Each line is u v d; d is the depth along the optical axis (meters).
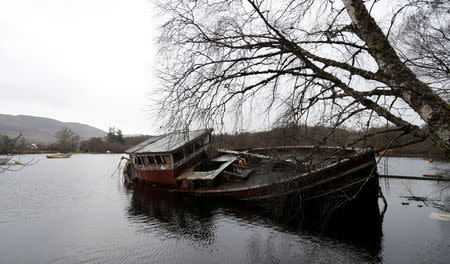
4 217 16.08
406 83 3.04
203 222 14.16
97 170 41.97
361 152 4.71
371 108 3.56
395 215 13.95
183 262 10.13
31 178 32.59
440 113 2.85
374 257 9.81
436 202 16.28
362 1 3.46
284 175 5.55
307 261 9.73
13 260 10.62
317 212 12.95
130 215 16.05
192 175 19.08
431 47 8.62
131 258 10.55
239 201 16.36
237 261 10.01
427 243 10.73
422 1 3.69
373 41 3.31
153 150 20.20
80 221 15.20
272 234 12.04
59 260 10.55
